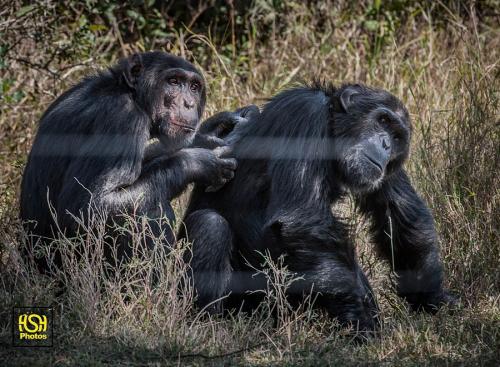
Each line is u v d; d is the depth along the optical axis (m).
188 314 10.98
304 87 11.77
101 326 10.42
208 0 20.00
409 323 11.00
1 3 16.20
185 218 11.98
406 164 14.34
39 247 11.45
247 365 9.79
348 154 11.23
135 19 18.97
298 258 10.86
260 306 11.41
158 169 11.45
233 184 11.74
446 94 16.84
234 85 17.12
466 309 11.52
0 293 10.77
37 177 11.73
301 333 10.56
